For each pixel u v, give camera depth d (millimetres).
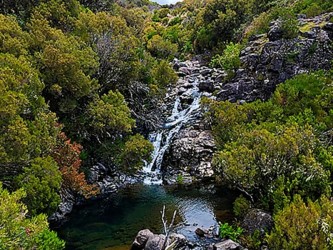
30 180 18703
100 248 18641
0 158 18062
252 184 19672
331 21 34156
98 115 27641
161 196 27078
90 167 29344
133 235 20344
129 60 35844
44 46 28656
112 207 24969
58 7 36938
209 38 59469
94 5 52469
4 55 22812
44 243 14281
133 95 38250
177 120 39219
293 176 19125
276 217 16203
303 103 26453
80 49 31812
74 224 22047
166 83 40500
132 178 31219
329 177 18984
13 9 37000
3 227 11398
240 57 39594
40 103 22922
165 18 90625
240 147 20516
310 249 14188
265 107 27281
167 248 16000
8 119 18953
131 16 66312
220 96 36094
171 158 33531
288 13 36062
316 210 15156
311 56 32125
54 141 22312
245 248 17812
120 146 29875
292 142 19344
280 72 32500
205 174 30469
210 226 21109
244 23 55844
